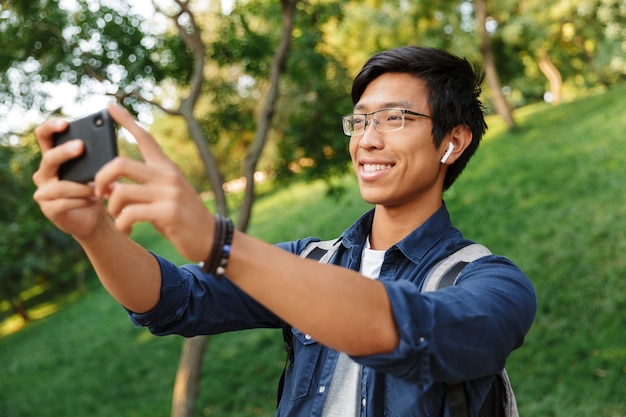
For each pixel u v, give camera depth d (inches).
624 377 253.1
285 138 294.2
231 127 300.0
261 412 333.7
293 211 729.0
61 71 238.4
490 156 599.2
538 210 448.5
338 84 286.4
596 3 709.3
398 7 657.0
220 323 56.4
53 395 443.8
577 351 282.8
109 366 473.4
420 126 53.0
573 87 1254.9
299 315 32.6
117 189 29.4
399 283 36.9
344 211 630.5
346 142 281.1
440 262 52.6
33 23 236.5
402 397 48.6
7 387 495.2
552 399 254.7
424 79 53.4
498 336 39.8
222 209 230.7
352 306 33.2
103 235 44.5
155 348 482.6
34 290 1051.9
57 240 810.8
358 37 609.0
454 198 518.0
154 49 250.2
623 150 495.2
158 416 364.8
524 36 687.7
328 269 33.6
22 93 243.1
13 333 807.1
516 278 46.1
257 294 32.7
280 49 241.6
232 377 374.6
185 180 31.2
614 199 419.5
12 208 362.0
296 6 248.7
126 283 47.6
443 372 37.2
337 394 52.7
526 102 1326.3
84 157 32.9
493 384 51.7
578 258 359.9
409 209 55.9
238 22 270.5
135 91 217.5
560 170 502.6
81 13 239.5
